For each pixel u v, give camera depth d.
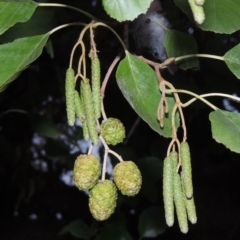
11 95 1.02
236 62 0.51
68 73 0.46
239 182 1.24
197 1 0.37
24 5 0.48
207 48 0.75
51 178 1.30
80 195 1.42
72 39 0.82
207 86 0.81
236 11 0.50
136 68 0.48
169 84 0.47
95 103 0.46
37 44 0.47
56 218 1.42
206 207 1.26
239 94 0.85
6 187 1.33
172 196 0.45
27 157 1.12
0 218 1.40
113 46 0.76
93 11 0.81
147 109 0.47
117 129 0.46
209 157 1.18
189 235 1.26
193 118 1.00
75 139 0.77
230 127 0.46
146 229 0.73
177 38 0.59
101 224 0.81
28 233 1.39
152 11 0.66
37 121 0.71
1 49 0.47
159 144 0.90
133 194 0.46
